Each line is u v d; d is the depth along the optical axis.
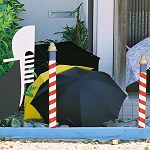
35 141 8.52
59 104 8.80
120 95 9.03
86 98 8.79
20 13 11.99
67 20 12.10
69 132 8.56
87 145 8.29
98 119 8.77
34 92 9.16
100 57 10.78
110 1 10.71
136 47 11.05
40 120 9.55
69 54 10.58
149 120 10.09
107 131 8.59
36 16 12.09
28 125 9.23
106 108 8.80
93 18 10.98
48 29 12.12
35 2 12.07
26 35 8.46
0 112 8.62
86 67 9.87
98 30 10.78
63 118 8.82
